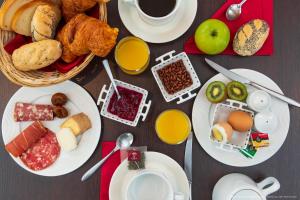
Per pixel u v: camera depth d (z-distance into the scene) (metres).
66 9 0.81
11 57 0.83
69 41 0.79
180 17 0.88
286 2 0.90
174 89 0.88
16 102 0.89
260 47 0.86
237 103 0.86
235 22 0.90
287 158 0.89
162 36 0.88
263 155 0.87
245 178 0.83
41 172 0.88
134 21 0.89
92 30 0.76
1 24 0.78
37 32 0.79
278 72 0.90
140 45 0.88
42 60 0.79
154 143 0.89
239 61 0.90
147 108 0.89
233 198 0.79
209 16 0.90
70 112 0.90
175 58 0.88
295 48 0.90
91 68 0.91
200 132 0.87
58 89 0.89
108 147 0.89
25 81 0.80
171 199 0.78
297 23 0.90
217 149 0.87
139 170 0.85
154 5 0.84
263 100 0.84
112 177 0.85
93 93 0.90
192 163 0.89
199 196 0.89
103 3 0.80
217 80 0.88
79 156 0.88
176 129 0.88
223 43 0.83
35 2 0.78
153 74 0.87
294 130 0.89
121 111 0.89
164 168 0.85
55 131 0.90
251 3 0.90
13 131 0.89
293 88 0.90
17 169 0.89
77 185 0.89
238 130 0.85
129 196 0.82
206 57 0.90
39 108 0.88
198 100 0.88
